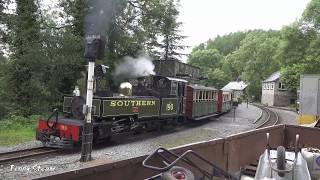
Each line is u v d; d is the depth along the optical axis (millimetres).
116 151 13406
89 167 3955
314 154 6746
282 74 52812
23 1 22125
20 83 22781
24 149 12734
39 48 22219
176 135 18844
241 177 7004
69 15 24625
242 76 89438
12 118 19203
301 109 20484
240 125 24797
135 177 4621
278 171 4898
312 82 20094
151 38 29641
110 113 15234
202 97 25125
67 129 13289
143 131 18891
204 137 18234
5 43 22031
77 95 14234
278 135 9469
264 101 79750
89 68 10617
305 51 48438
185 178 4152
